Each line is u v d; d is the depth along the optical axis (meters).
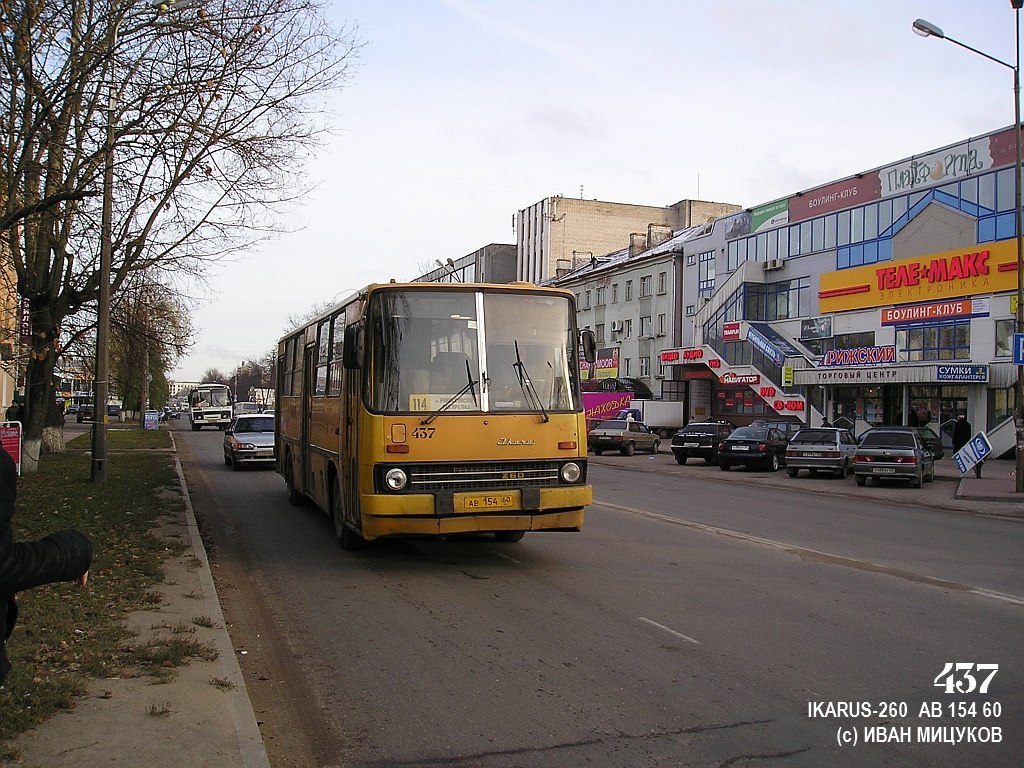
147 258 17.22
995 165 32.66
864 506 18.16
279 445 17.98
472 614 7.64
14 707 4.64
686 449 31.30
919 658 6.30
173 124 11.91
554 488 9.24
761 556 10.73
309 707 5.33
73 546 3.13
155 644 6.06
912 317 35.84
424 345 9.23
